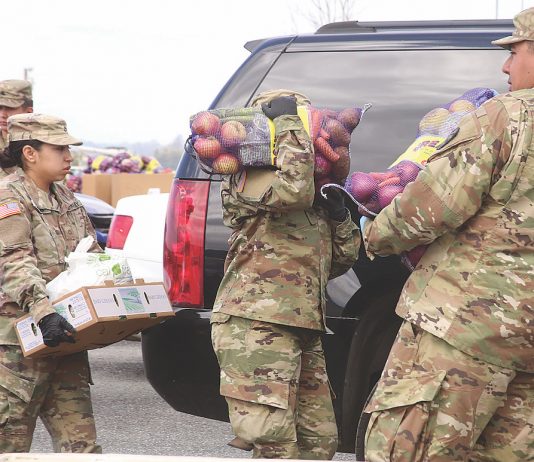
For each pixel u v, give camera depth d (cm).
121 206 997
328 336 633
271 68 671
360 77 657
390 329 634
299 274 574
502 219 439
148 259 961
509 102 441
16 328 578
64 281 579
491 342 437
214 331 587
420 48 657
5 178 600
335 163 575
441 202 441
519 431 452
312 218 581
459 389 440
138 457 401
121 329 591
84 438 604
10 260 571
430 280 454
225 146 563
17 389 584
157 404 975
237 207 580
